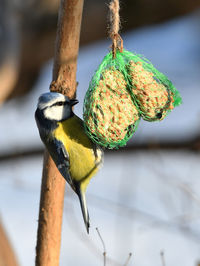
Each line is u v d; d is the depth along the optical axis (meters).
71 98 7.37
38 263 7.59
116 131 7.11
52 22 14.95
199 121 13.45
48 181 7.51
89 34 15.30
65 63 7.07
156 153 12.37
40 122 7.82
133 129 7.52
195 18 18.33
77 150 7.77
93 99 7.11
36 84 15.95
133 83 7.08
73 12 6.77
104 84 7.14
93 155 7.87
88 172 7.84
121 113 7.06
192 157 13.24
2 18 13.70
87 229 7.62
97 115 7.07
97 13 14.88
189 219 9.96
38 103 7.91
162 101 7.11
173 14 14.49
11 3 13.91
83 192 7.80
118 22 7.14
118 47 7.34
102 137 7.21
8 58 13.75
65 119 7.82
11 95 15.60
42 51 15.31
